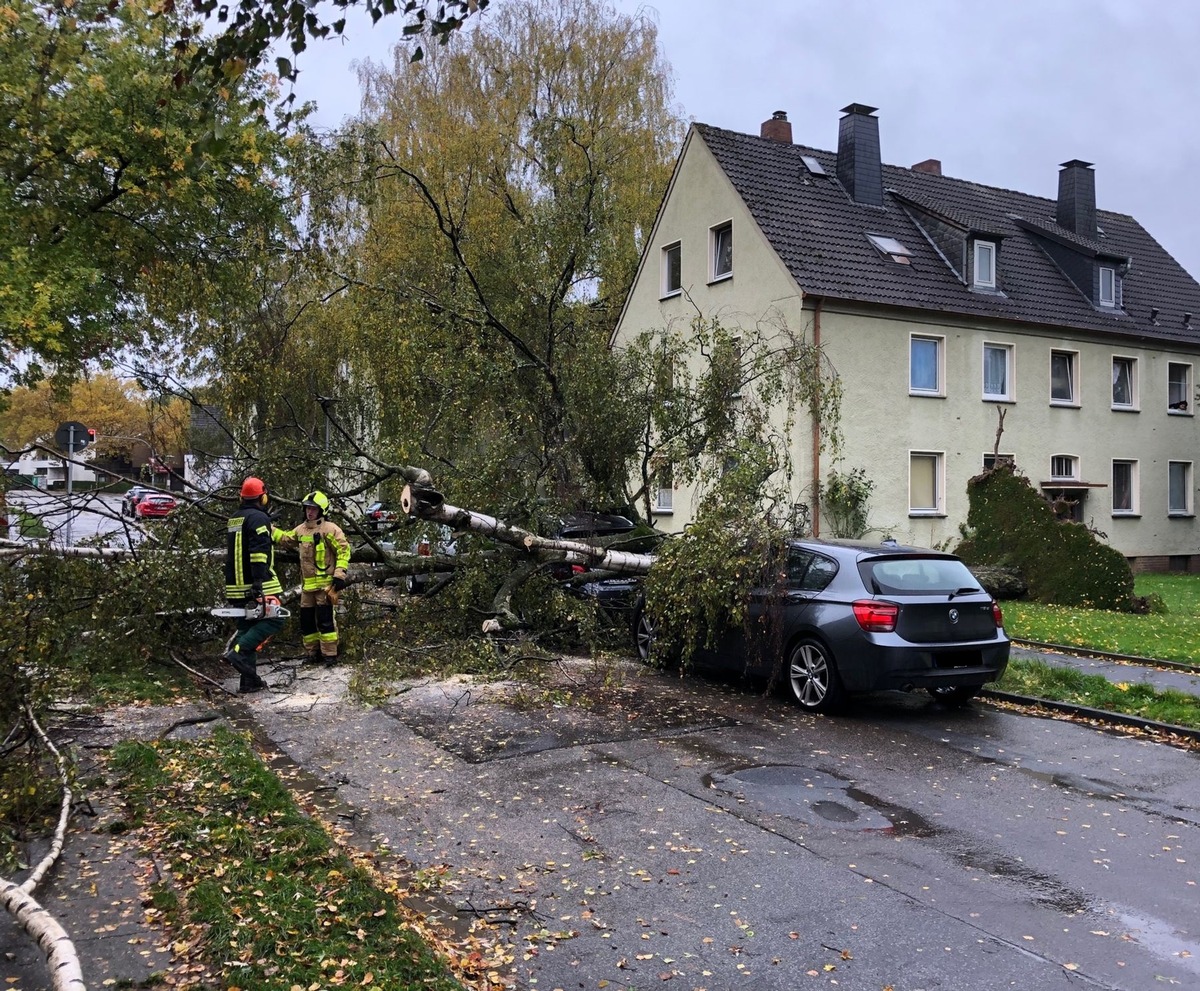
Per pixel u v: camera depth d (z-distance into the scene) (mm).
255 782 5762
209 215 16703
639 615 10609
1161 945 4156
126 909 4145
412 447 11484
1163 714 8227
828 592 8477
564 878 4789
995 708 8812
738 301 21625
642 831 5434
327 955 3699
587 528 12531
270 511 11383
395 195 19359
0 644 5934
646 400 12711
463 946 4059
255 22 5312
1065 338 24156
